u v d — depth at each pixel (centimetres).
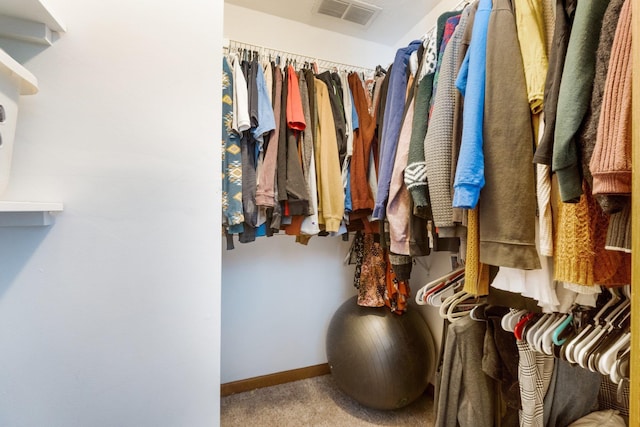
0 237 54
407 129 99
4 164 45
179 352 67
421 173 86
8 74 46
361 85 144
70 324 58
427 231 102
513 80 63
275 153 118
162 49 65
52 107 57
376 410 154
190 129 67
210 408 69
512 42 64
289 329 182
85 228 59
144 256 63
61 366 58
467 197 63
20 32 53
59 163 57
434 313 170
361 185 134
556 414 87
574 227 55
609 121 45
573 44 50
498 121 63
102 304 60
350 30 181
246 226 121
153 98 64
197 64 67
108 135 60
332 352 161
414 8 162
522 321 81
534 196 61
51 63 56
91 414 60
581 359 65
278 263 179
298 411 153
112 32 61
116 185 61
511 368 90
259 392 170
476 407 93
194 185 67
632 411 39
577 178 51
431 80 90
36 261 56
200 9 68
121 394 62
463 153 66
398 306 158
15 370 55
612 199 46
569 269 56
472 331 97
